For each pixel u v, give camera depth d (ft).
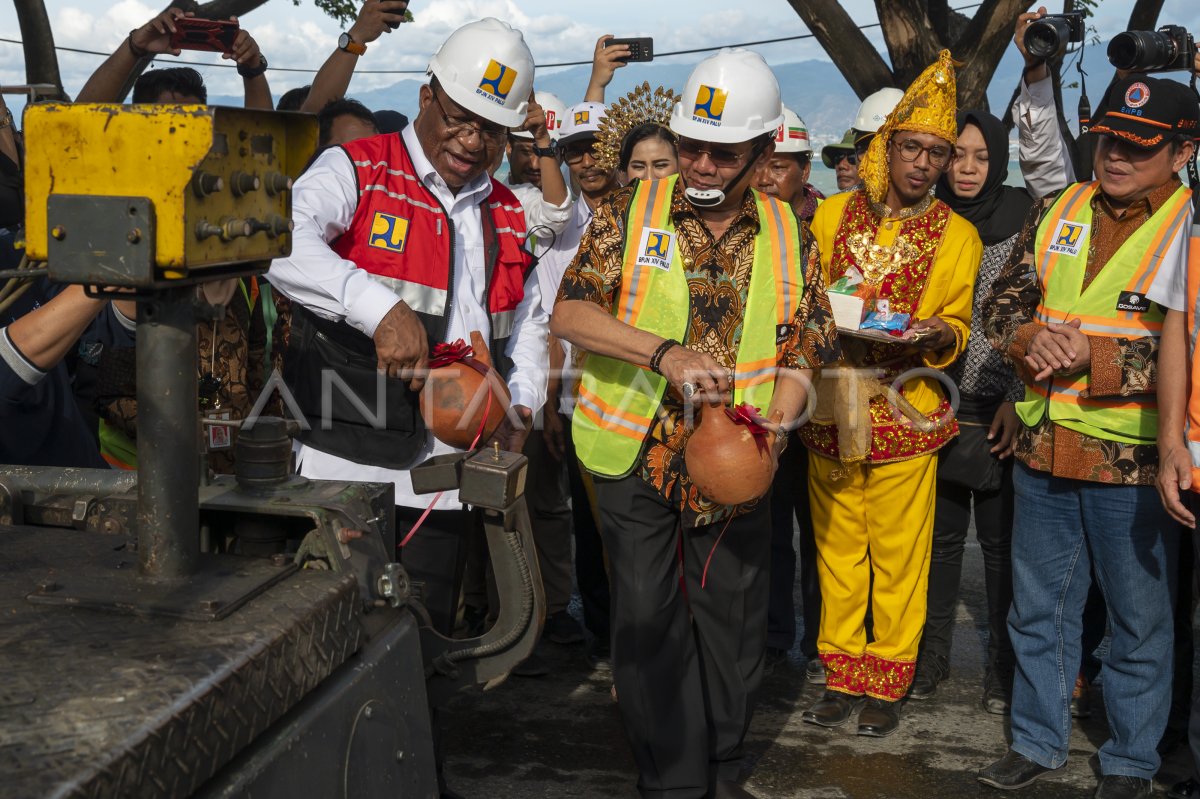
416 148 9.84
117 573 5.34
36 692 4.17
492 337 10.19
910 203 11.98
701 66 9.41
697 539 9.90
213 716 4.31
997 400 12.46
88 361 11.36
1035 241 10.94
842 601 12.22
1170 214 10.07
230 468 10.05
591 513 13.52
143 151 4.67
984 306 11.25
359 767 5.41
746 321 9.65
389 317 8.80
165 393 5.11
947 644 13.26
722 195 9.29
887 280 11.84
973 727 12.27
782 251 9.80
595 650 13.73
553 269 13.76
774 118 9.38
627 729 9.89
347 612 5.36
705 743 9.88
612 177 14.03
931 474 11.93
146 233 4.66
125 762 3.81
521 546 7.39
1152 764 10.52
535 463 13.50
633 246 9.59
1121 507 10.27
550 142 13.39
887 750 11.70
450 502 9.58
